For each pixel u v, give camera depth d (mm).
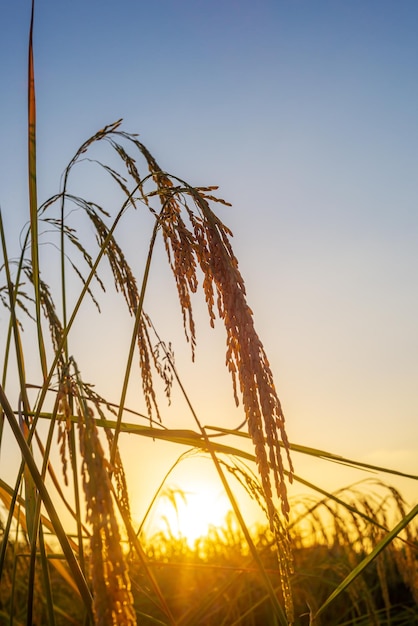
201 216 484
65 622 869
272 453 394
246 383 410
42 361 562
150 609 903
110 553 335
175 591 1005
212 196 507
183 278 520
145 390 566
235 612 941
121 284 578
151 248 537
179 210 515
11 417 444
